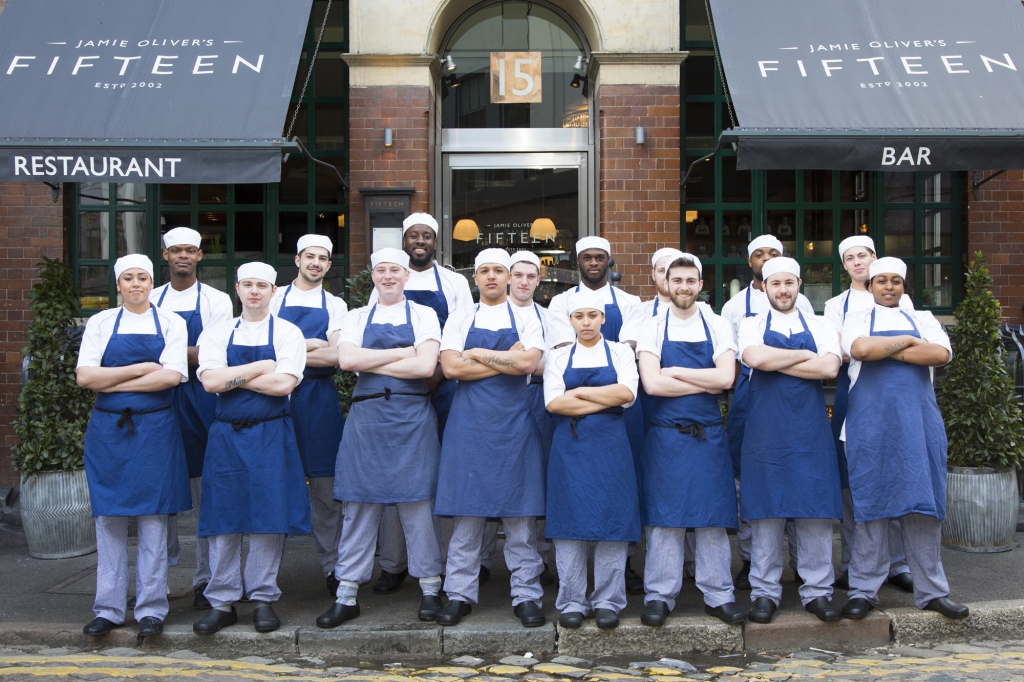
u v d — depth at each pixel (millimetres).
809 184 8398
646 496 4887
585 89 8719
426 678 4379
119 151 6293
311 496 5496
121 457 4746
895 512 4828
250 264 4891
